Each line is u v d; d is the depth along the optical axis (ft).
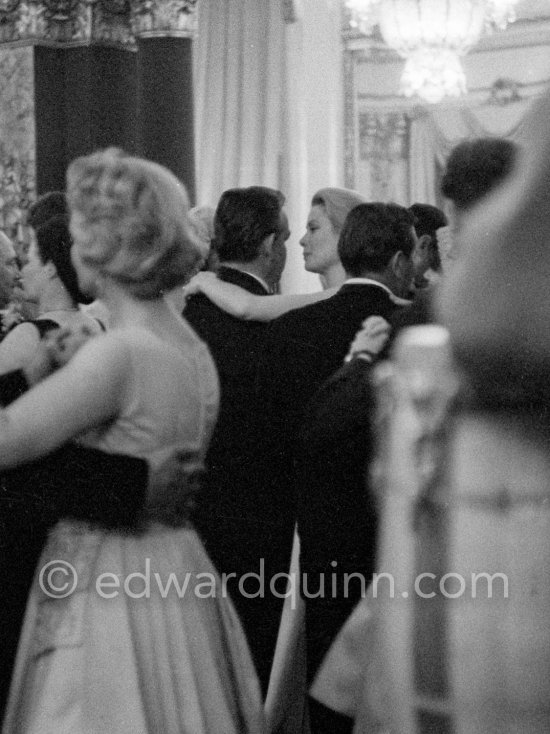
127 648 8.98
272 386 12.82
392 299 12.77
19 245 31.14
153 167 9.62
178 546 9.43
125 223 9.39
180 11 29.89
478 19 36.06
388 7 36.09
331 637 11.25
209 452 13.93
